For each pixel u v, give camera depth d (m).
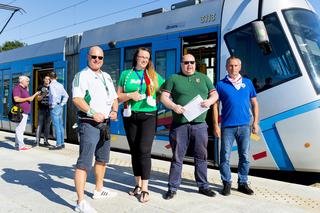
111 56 9.42
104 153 4.82
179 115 4.93
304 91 6.11
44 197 4.92
